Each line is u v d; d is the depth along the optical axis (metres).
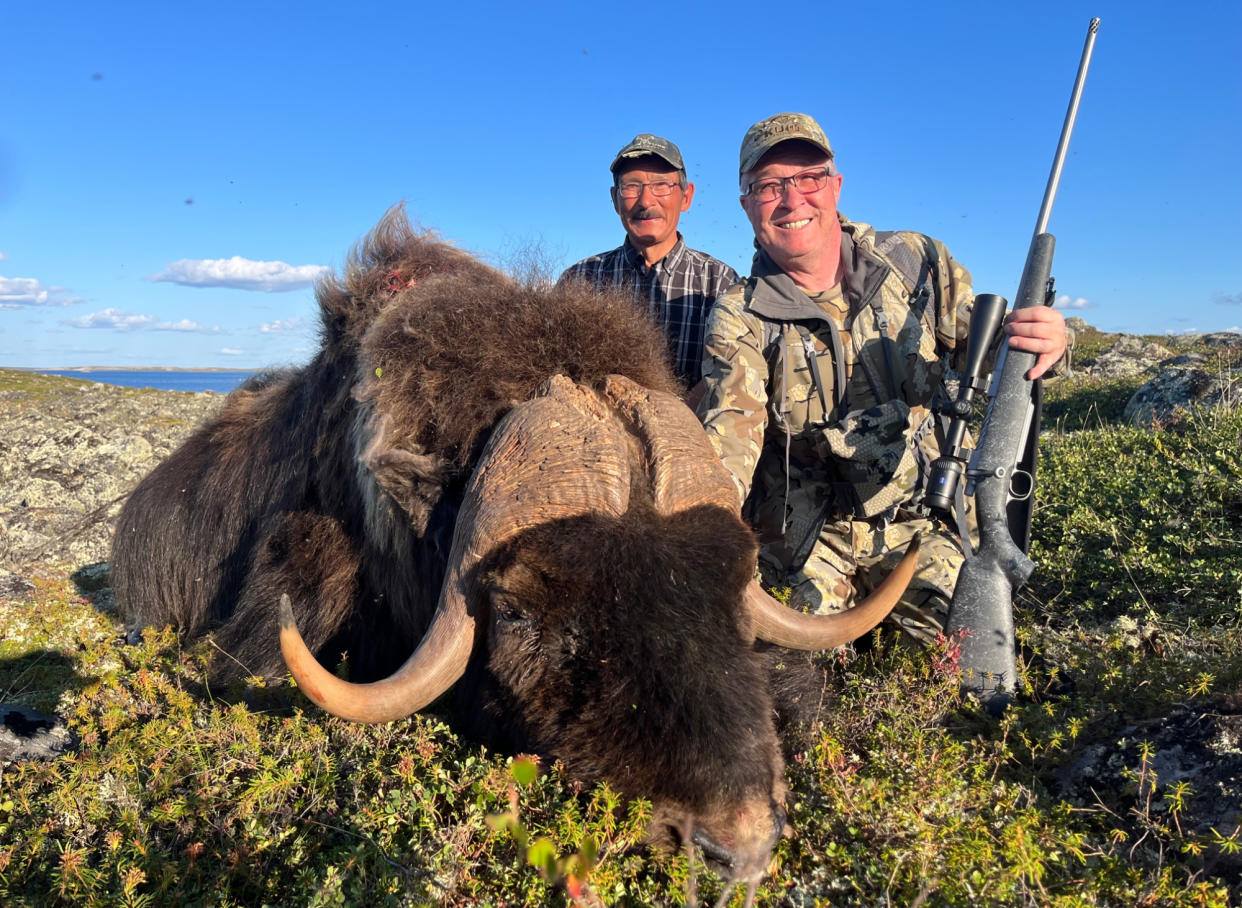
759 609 1.13
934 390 1.56
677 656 0.91
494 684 1.05
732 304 1.58
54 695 1.66
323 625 1.48
